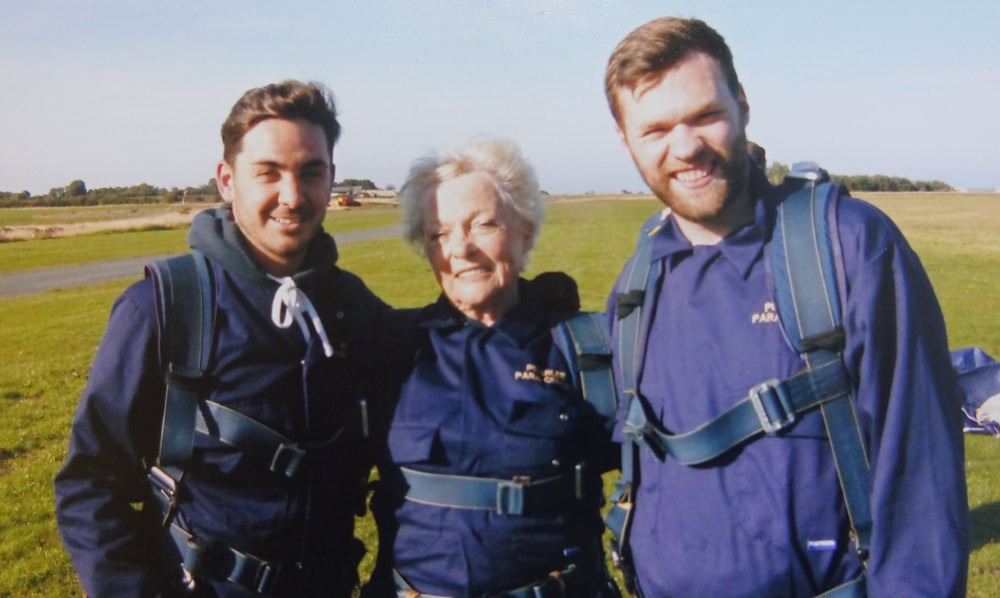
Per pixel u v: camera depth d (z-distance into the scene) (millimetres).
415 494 2998
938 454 2340
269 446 2945
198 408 2928
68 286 29766
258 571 2967
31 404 11461
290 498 3002
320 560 3123
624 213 65250
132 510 3076
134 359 2914
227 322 2965
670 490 2678
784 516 2455
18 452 9398
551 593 2947
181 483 2955
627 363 2852
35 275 34000
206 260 3057
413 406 3084
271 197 2977
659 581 2691
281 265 3129
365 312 3344
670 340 2730
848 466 2422
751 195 2703
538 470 2975
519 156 3262
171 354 2908
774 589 2471
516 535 2924
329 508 3133
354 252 36906
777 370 2492
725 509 2551
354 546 3334
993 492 7137
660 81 2609
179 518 2996
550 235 42625
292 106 2990
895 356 2381
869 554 2398
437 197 3174
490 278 3135
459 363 3123
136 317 2930
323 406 3080
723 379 2576
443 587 2928
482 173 3158
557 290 3385
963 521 2332
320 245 3215
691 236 2779
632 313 2865
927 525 2326
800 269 2479
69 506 2961
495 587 2914
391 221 67875
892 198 92375
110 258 40219
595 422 3117
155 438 3039
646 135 2672
